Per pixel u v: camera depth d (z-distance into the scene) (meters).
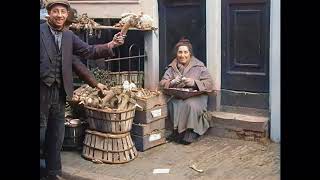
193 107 5.61
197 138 5.77
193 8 6.15
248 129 5.62
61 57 4.47
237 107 5.95
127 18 6.08
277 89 5.41
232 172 4.75
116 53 6.41
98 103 5.11
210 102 6.05
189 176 4.70
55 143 4.67
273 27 5.42
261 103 5.76
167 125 5.91
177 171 4.84
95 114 5.12
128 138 5.16
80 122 5.38
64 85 4.51
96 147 5.13
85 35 6.28
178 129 5.64
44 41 4.35
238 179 4.55
